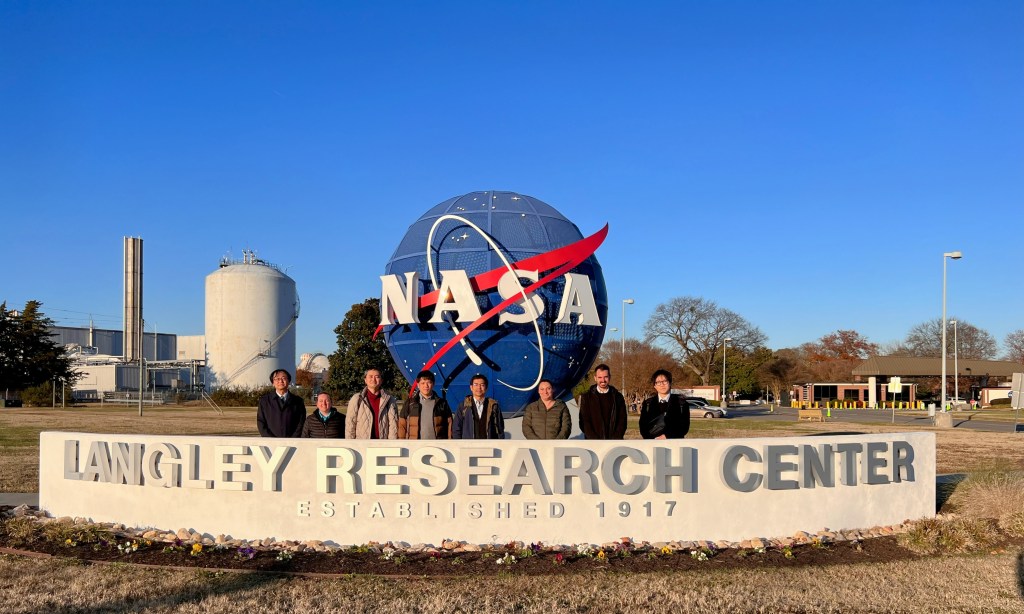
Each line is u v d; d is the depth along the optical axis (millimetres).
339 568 8547
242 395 69250
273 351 75875
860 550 9578
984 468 17297
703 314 85125
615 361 61906
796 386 91062
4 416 43656
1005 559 9258
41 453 11445
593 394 10680
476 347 13555
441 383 13930
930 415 50281
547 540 9508
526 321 13406
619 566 8711
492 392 13891
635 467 9695
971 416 50688
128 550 9180
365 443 9531
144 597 7617
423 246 14328
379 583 8000
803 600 7605
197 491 9883
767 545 9625
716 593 7766
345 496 9539
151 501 10125
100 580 8125
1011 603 7590
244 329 74625
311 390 73688
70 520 10641
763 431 32531
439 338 13750
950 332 105375
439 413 10781
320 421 10797
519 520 9508
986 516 11250
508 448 9523
